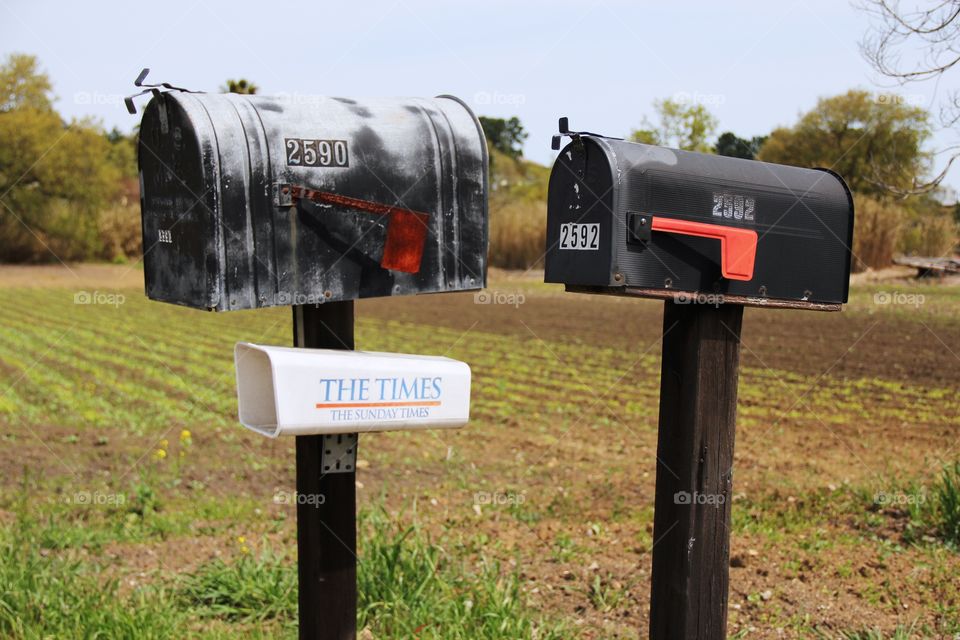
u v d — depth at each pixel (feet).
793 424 26.73
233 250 7.84
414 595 12.26
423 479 21.88
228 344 48.44
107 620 11.57
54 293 82.17
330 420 7.61
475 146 8.78
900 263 71.31
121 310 66.85
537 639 11.65
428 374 8.01
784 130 82.38
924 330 45.21
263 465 23.58
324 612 8.96
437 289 8.74
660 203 7.76
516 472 22.45
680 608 8.38
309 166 8.07
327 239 8.21
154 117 8.33
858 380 33.35
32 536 15.66
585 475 21.95
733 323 8.38
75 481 21.44
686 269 7.93
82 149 125.80
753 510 18.10
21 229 121.39
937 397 30.12
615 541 16.19
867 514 17.39
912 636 11.91
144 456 24.12
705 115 75.72
